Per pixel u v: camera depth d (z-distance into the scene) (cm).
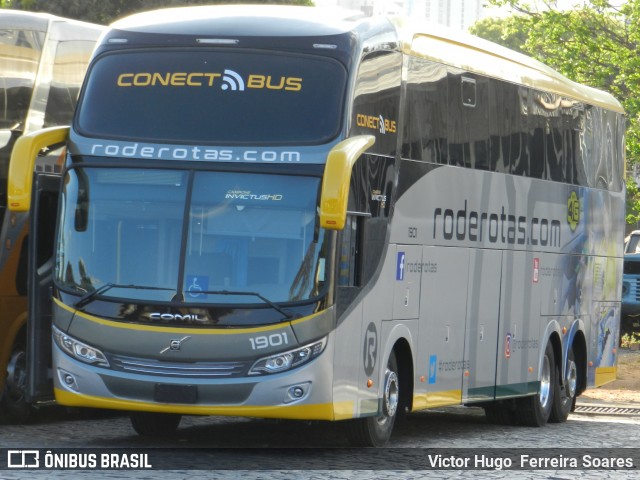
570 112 4144
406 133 2991
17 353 3222
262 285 2611
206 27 2792
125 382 2633
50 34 3309
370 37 2833
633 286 7506
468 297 3366
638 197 9231
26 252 3188
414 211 3034
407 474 2581
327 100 2688
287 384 2597
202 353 2600
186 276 2620
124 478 2367
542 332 3894
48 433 3112
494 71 3525
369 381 2823
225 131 2677
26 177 2703
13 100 3166
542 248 3878
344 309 2686
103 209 2686
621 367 6241
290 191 2630
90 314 2653
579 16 9144
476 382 3431
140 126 2716
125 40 2816
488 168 3478
